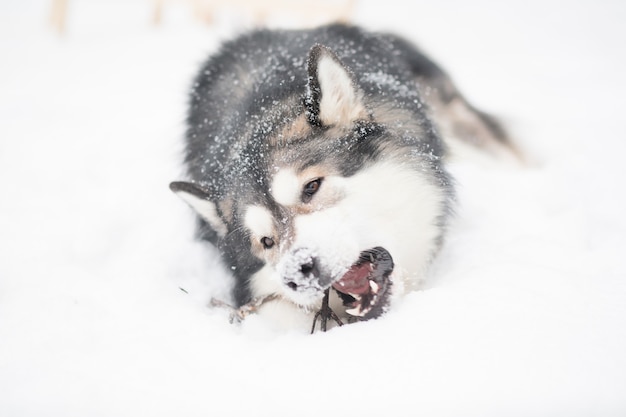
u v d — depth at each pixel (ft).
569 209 10.47
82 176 14.07
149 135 16.40
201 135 10.82
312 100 8.15
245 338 7.47
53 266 9.95
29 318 8.23
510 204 10.98
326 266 7.36
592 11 31.48
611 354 5.97
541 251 8.58
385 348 6.63
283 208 8.05
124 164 14.65
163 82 21.35
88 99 19.92
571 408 5.49
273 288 8.80
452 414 5.63
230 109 10.19
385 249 8.15
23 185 13.51
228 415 5.98
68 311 8.27
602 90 18.06
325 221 7.75
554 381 5.74
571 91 18.42
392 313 7.38
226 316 8.53
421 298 7.50
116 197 12.91
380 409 5.81
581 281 7.41
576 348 6.10
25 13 33.65
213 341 7.36
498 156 13.43
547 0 35.45
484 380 5.88
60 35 28.19
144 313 8.21
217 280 10.19
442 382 5.96
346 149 8.26
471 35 28.02
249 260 8.90
